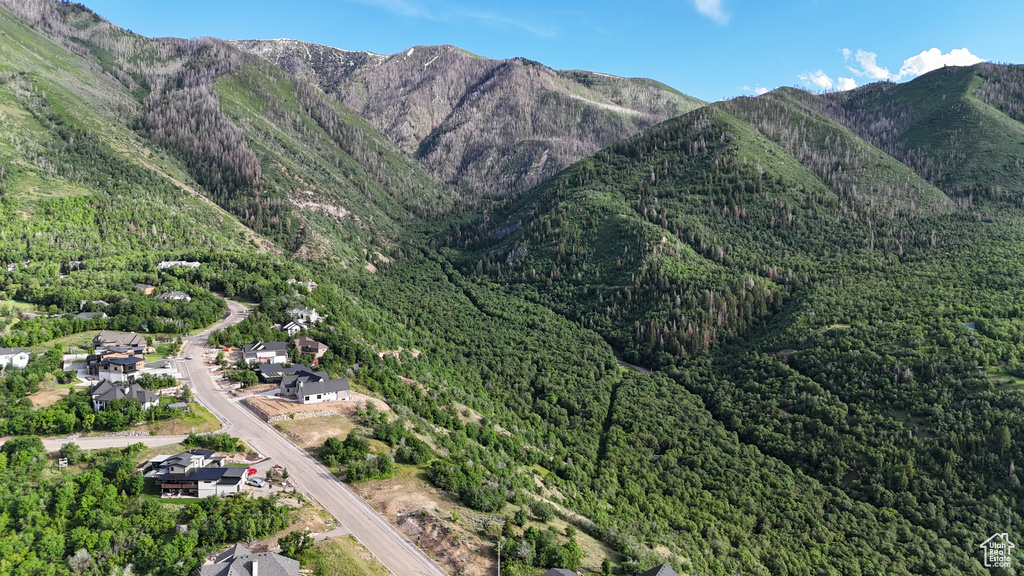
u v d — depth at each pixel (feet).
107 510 263.29
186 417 371.76
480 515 300.40
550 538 284.00
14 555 227.40
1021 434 504.02
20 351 431.84
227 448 333.83
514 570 253.65
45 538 235.20
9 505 257.96
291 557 244.63
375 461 323.78
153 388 415.03
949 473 497.87
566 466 450.30
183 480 284.82
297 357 481.87
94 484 278.05
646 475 493.36
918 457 519.60
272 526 260.21
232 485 285.84
